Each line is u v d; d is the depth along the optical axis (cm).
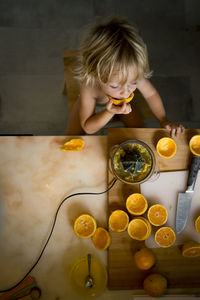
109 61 83
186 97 197
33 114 192
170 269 89
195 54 204
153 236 90
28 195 94
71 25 203
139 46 86
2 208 92
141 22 205
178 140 97
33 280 86
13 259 89
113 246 89
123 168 88
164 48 203
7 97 193
